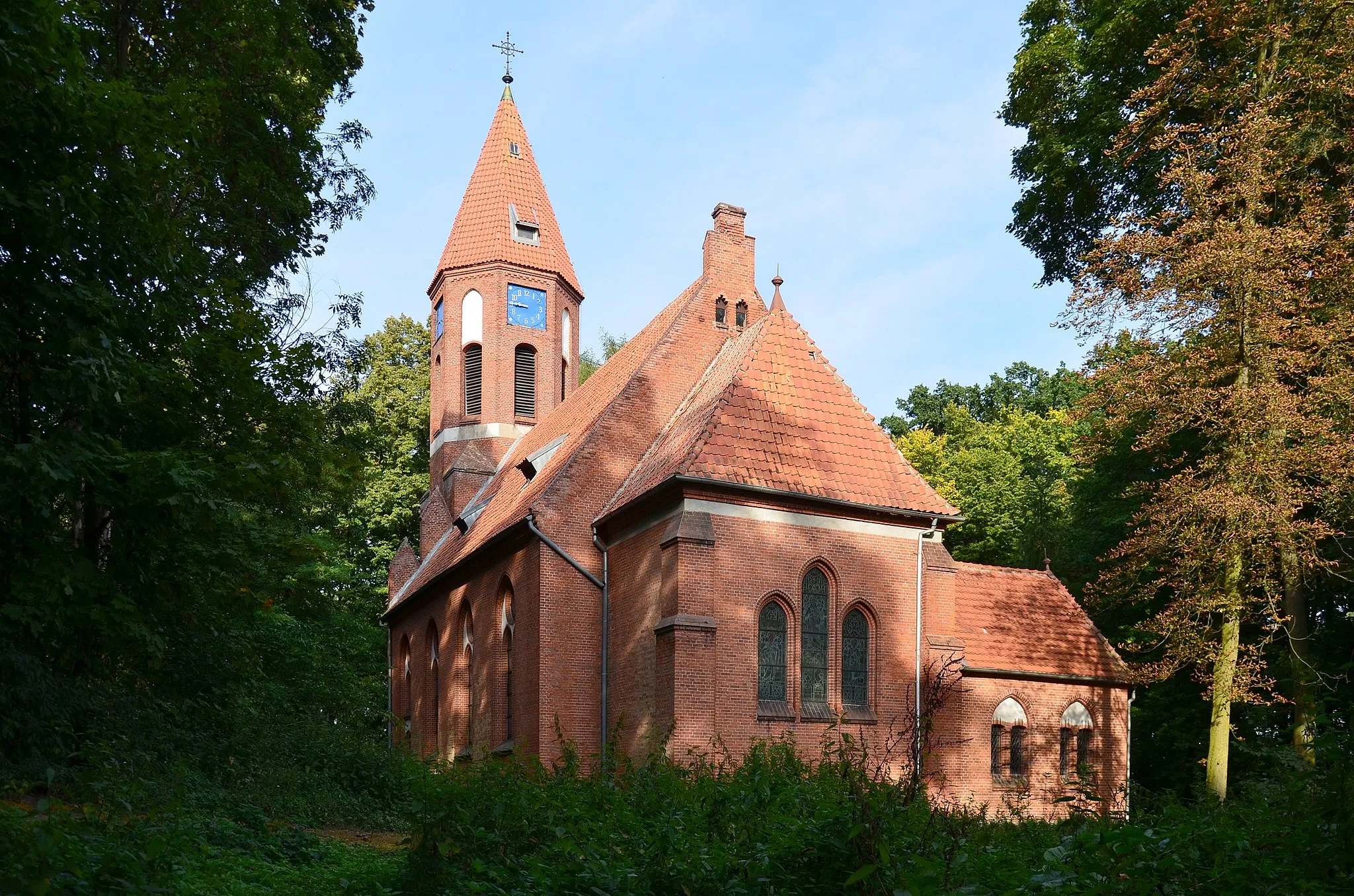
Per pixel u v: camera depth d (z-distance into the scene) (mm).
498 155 44250
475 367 42719
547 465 32812
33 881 6086
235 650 20125
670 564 22438
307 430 15656
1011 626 27219
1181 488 21922
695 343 29328
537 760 14578
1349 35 22406
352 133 25328
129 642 14195
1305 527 21172
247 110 19734
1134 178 28562
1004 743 25641
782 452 24047
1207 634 23016
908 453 55781
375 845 16594
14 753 13008
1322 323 22969
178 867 9898
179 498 12352
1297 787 6672
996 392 65500
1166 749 30984
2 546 12617
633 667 24016
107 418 13344
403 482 52312
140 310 14156
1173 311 22625
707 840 9328
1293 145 23062
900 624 24312
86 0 14703
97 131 13148
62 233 12641
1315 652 27344
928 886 5879
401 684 40562
